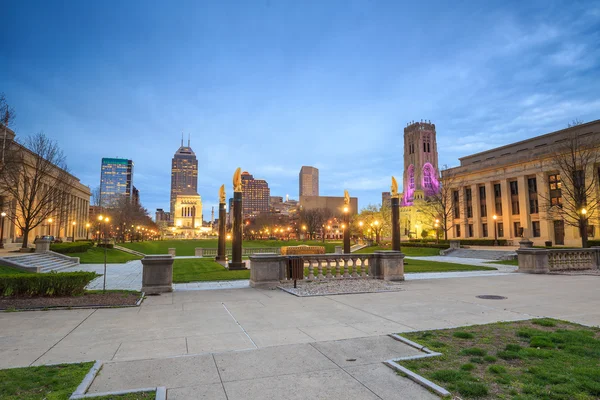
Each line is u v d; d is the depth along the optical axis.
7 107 28.34
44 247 30.97
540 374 5.01
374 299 11.71
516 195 62.88
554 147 55.25
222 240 33.50
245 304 10.85
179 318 8.89
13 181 39.41
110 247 51.81
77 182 95.69
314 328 7.86
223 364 5.54
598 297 12.15
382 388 4.67
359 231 98.81
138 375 5.07
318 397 4.39
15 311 9.63
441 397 4.39
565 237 52.47
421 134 136.25
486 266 27.50
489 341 6.73
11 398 4.20
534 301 11.34
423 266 26.58
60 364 5.40
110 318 8.87
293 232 186.50
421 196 114.00
